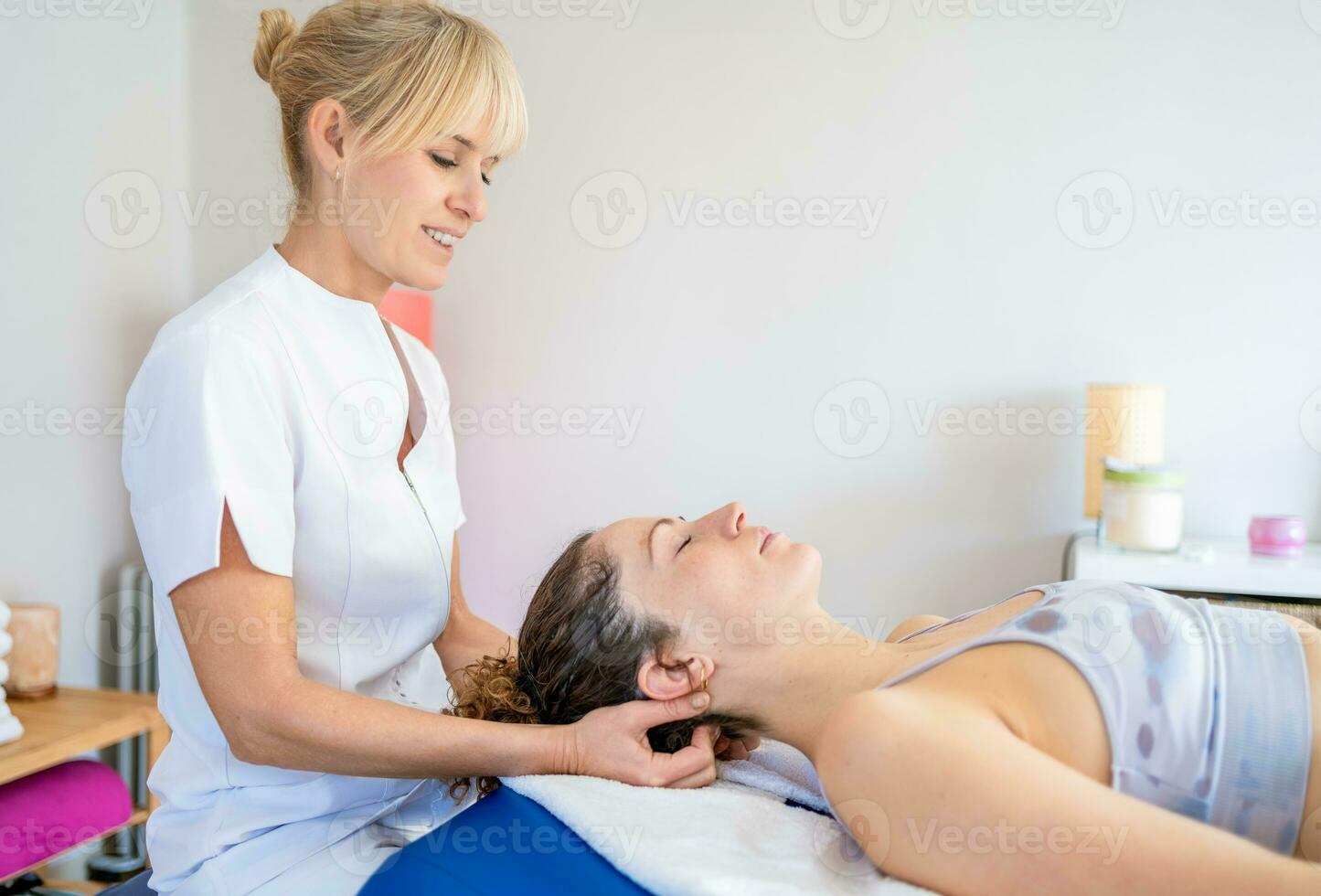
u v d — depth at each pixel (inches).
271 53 52.1
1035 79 97.6
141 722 85.2
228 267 113.5
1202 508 95.0
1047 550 99.0
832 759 37.9
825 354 104.3
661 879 36.4
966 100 99.4
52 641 89.6
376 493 51.2
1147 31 94.6
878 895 36.1
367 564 50.8
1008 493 99.8
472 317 114.6
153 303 109.3
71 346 98.8
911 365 101.9
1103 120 96.0
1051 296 98.0
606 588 47.9
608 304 110.2
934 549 101.7
